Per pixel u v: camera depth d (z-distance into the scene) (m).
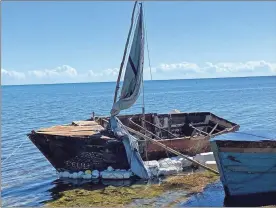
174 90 149.50
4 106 73.19
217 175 16.70
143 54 18.80
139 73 18.73
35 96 127.62
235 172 13.78
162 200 13.77
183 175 16.95
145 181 16.28
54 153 17.14
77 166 17.30
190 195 14.32
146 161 17.41
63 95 132.38
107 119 22.64
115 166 17.05
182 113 25.70
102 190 15.20
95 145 16.81
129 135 17.03
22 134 33.34
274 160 13.62
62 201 13.90
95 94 135.00
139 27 18.72
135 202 13.59
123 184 16.00
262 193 13.91
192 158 18.11
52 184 16.72
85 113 55.34
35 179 17.73
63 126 19.58
